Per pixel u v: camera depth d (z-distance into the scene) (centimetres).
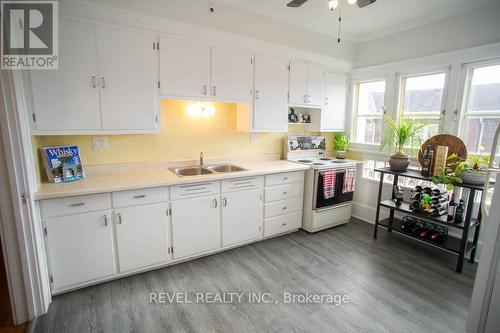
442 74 304
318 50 353
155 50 240
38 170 208
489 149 271
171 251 247
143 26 232
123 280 229
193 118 301
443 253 289
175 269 249
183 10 252
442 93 302
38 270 181
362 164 392
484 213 155
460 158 267
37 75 195
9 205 168
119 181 226
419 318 192
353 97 398
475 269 259
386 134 359
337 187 346
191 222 254
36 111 197
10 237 171
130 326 179
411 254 286
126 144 265
